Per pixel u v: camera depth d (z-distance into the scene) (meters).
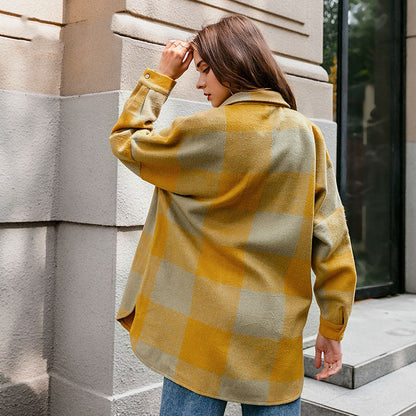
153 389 2.56
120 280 2.45
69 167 2.62
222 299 1.45
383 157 4.84
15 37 2.50
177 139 1.49
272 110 1.49
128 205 2.44
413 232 4.95
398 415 2.59
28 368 2.61
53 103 2.63
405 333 3.54
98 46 2.51
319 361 1.61
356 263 4.62
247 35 1.52
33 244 2.61
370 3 4.70
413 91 4.92
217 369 1.44
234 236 1.47
